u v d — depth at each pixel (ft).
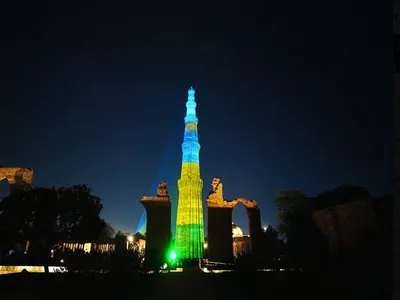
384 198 63.31
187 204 216.54
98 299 67.05
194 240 206.90
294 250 82.79
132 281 75.25
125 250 87.15
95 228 144.05
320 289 55.83
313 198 113.09
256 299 62.69
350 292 51.16
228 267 139.33
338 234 64.23
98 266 77.00
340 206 67.05
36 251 137.18
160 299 67.31
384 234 58.34
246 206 188.24
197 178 224.74
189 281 80.59
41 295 69.21
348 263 58.13
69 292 68.23
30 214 137.69
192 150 232.53
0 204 142.41
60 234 138.92
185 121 245.24
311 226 104.58
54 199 141.18
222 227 182.29
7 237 136.67
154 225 176.14
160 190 184.14
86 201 144.77
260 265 78.43
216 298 66.59
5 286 74.74
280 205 123.75
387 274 50.98
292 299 57.88
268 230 177.17
